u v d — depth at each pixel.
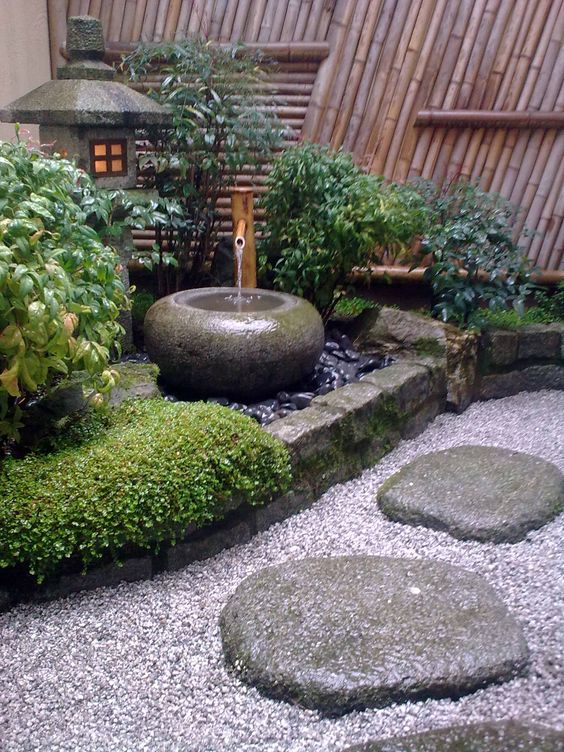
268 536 2.81
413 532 2.79
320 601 2.22
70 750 1.85
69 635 2.26
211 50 4.43
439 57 4.75
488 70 4.73
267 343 3.34
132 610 2.37
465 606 2.18
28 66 4.80
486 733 1.70
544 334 4.37
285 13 4.80
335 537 2.79
